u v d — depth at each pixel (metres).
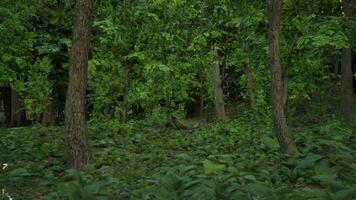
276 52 12.72
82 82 11.70
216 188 7.30
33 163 12.62
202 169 10.03
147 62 19.02
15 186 9.90
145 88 20.45
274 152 12.66
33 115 24.19
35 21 22.75
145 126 22.41
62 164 12.12
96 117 20.81
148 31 19.00
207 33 21.30
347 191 6.62
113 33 18.23
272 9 12.70
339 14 19.66
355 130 16.70
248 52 21.59
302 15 17.97
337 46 15.60
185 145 15.59
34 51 23.30
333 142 11.95
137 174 10.49
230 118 24.84
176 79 23.05
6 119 29.83
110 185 9.07
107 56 18.78
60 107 27.09
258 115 21.23
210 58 23.33
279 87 12.69
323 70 22.91
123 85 19.14
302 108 26.81
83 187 8.23
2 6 20.73
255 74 21.05
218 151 14.11
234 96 31.25
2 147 14.68
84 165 11.55
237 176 8.78
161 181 7.93
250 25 19.70
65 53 22.89
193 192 7.40
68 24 22.56
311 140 14.38
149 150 14.60
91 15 11.75
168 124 23.20
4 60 20.83
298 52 18.48
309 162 9.91
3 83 22.33
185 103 31.17
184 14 21.47
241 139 16.00
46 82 21.89
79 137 11.60
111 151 13.96
